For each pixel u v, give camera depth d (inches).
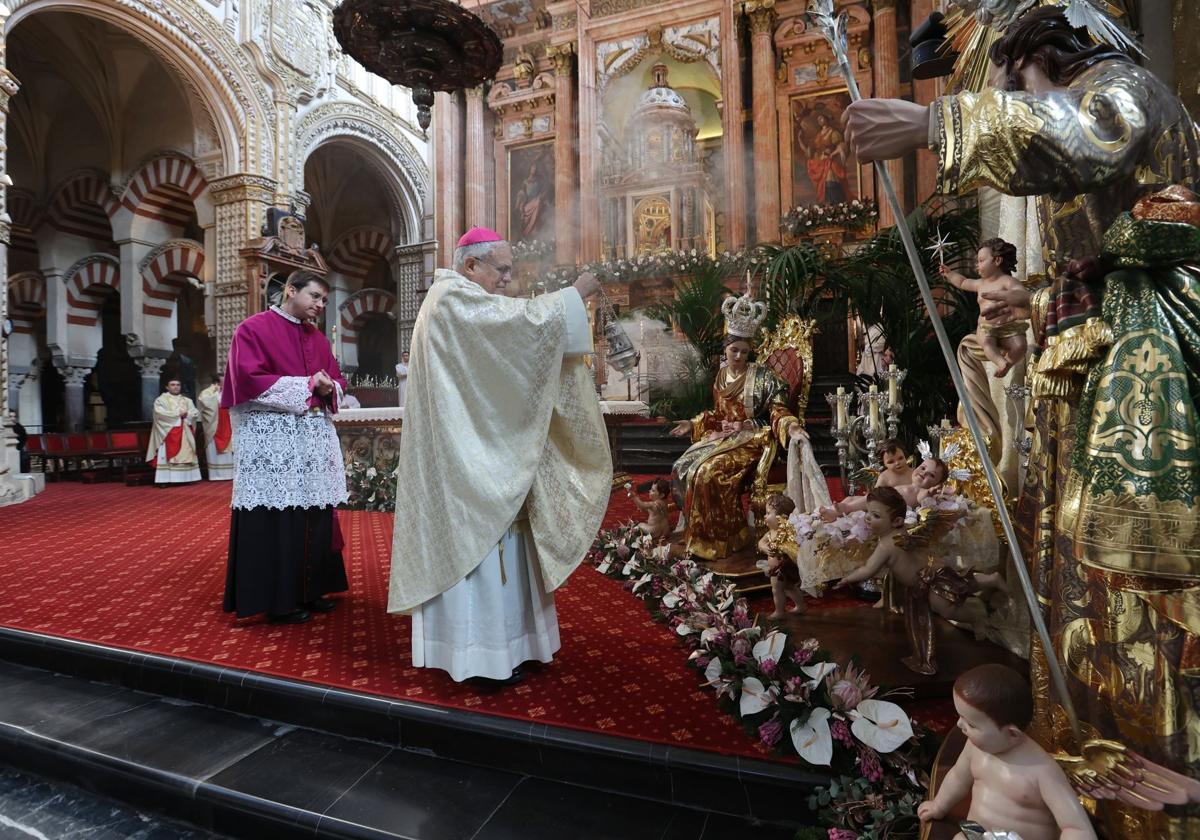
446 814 75.5
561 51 550.9
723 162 512.7
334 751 91.0
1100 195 55.6
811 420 352.5
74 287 670.5
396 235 722.8
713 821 73.9
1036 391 54.6
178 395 431.5
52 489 399.2
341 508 287.9
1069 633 55.5
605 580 163.0
